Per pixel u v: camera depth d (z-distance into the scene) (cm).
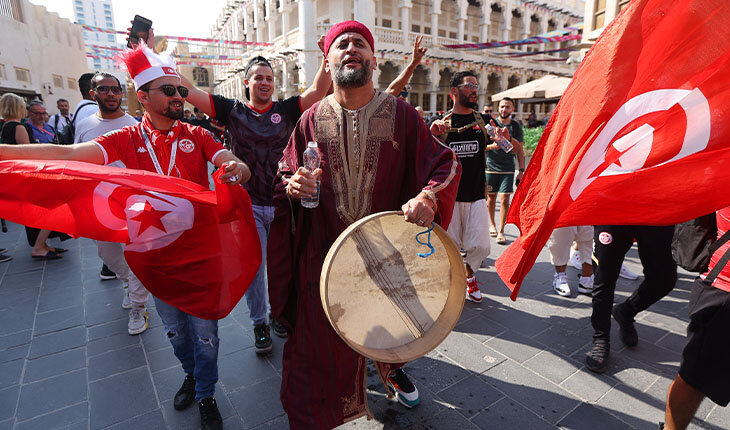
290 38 2556
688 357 176
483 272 437
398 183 188
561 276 379
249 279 223
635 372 259
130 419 227
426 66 2664
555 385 248
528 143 1265
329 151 184
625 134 177
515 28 3550
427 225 150
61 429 220
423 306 174
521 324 324
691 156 167
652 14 163
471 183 347
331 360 184
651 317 329
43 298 388
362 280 173
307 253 188
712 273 170
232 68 3484
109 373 270
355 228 147
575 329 314
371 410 229
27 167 162
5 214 176
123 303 367
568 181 184
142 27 274
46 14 1933
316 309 184
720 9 153
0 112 478
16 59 1688
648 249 253
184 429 219
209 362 215
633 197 184
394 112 184
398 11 2791
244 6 3344
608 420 219
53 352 295
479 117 350
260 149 283
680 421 181
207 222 207
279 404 237
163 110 197
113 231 197
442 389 246
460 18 2781
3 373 271
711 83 159
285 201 189
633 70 171
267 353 286
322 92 293
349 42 173
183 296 208
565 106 193
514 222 220
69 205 185
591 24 1225
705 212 170
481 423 218
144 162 201
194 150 211
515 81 3575
